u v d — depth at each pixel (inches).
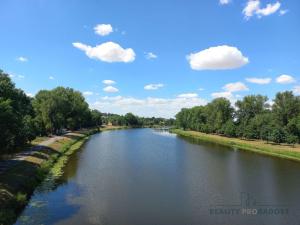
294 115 3860.7
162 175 1926.7
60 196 1423.5
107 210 1251.2
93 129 6373.0
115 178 1813.5
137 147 3452.3
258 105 5004.9
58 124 4109.3
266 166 2322.8
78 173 1920.5
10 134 1620.3
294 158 2760.8
